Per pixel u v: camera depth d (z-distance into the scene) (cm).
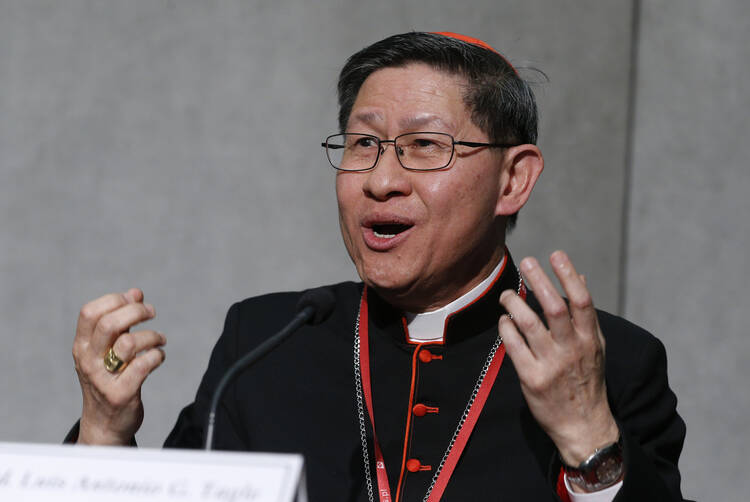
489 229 821
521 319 678
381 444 816
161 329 1641
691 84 1666
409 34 823
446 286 824
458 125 780
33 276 1627
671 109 1667
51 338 1625
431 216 770
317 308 691
